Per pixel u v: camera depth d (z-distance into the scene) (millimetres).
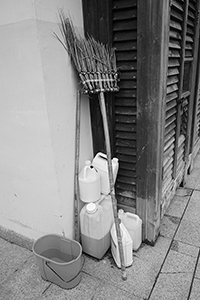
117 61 1521
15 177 1712
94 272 1627
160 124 1525
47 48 1257
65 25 1344
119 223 1646
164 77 1450
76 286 1531
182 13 1694
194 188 2670
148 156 1616
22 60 1285
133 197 1827
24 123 1458
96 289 1503
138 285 1514
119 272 1619
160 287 1491
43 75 1259
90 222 1619
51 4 1245
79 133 1593
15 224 1931
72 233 1754
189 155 2820
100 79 1393
